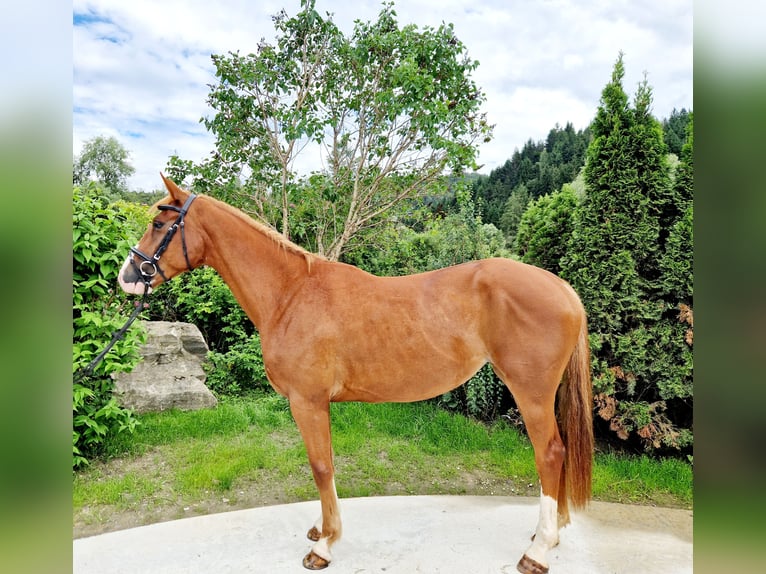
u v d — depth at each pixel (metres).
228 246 2.10
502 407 4.07
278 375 2.04
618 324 3.21
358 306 2.00
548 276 2.03
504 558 2.07
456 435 3.63
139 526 2.44
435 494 2.87
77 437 2.95
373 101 3.87
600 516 2.52
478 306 1.98
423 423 3.85
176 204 2.10
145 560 2.05
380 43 3.60
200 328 5.24
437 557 2.07
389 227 4.62
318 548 2.01
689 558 2.10
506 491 2.92
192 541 2.21
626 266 3.16
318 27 3.91
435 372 2.01
